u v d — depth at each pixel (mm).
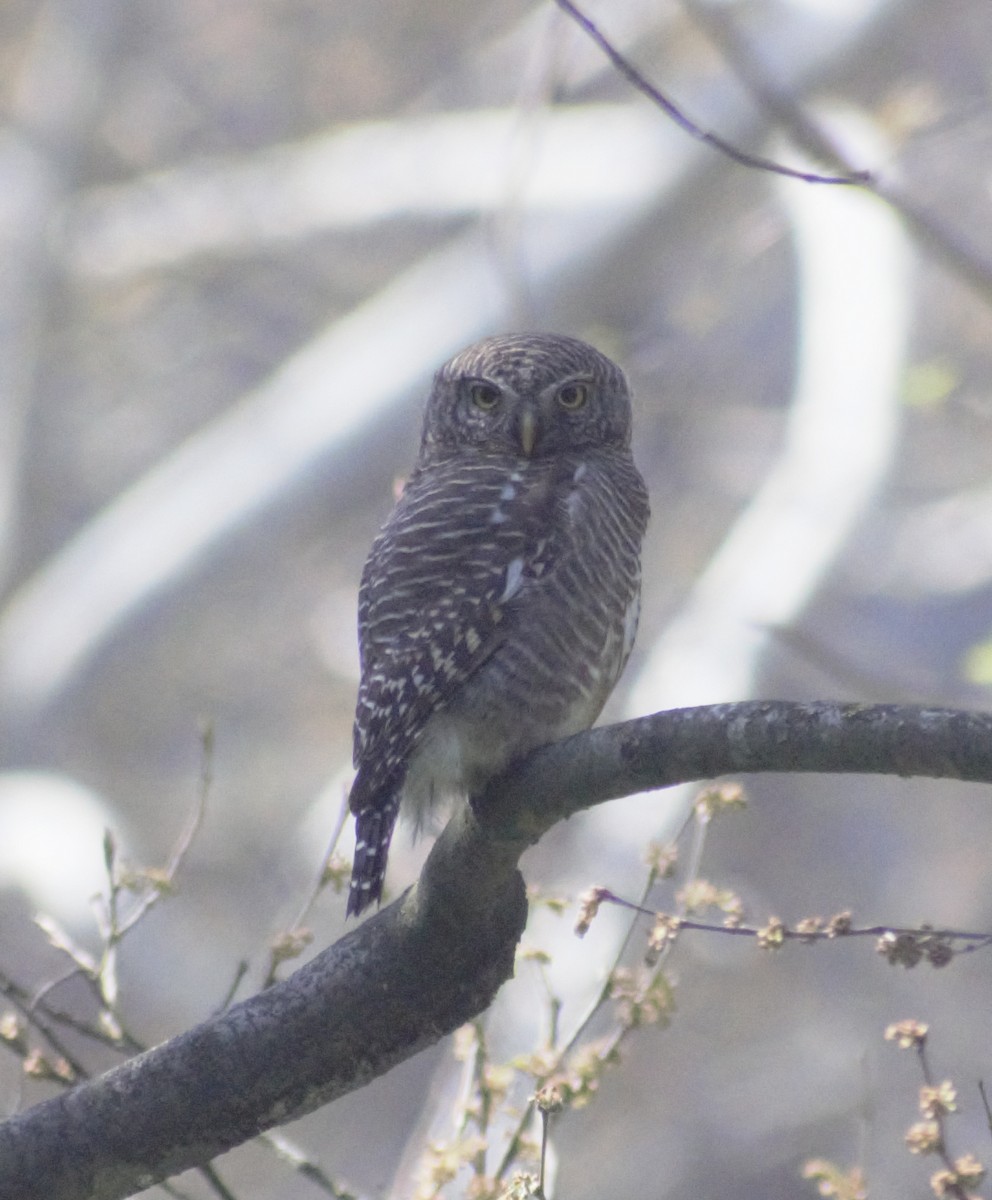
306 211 18234
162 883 5715
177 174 19188
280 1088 5102
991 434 16516
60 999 13297
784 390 18266
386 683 5969
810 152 7309
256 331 21047
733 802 5512
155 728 18469
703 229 16250
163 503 15484
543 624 6047
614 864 10609
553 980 9461
